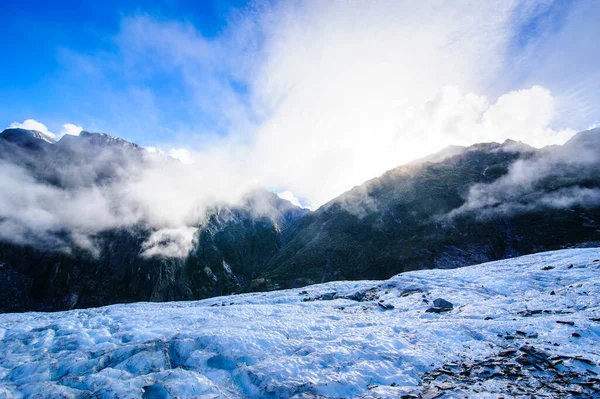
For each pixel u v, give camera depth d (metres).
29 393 15.40
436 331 20.92
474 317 24.38
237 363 17.73
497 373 14.42
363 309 33.12
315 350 18.61
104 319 29.05
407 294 38.22
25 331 27.17
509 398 11.82
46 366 18.41
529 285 31.95
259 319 26.92
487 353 17.22
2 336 26.12
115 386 15.01
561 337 17.56
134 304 49.81
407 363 16.73
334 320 26.98
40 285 185.25
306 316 28.55
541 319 20.47
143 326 25.77
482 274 40.19
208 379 15.98
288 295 47.34
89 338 23.02
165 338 21.00
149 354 18.88
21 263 194.00
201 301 50.34
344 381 14.80
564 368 14.17
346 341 19.81
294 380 15.01
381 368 16.11
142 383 15.38
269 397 14.29
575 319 19.56
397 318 26.22
